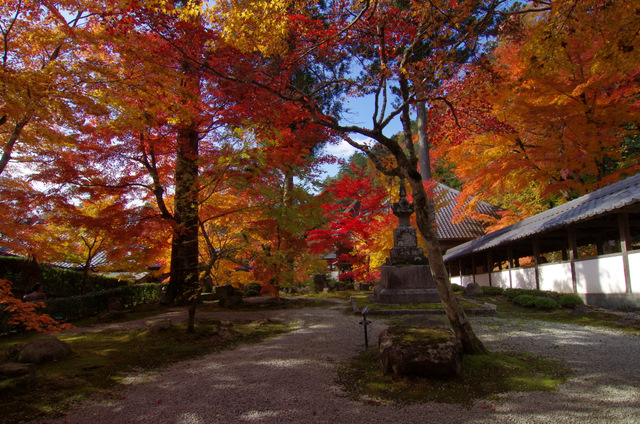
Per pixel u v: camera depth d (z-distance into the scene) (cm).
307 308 1195
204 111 998
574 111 1145
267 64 726
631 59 519
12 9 591
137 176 1054
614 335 637
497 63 1152
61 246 1183
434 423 327
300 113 775
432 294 1084
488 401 371
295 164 991
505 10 634
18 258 1377
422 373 436
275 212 884
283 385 442
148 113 711
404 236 1177
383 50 627
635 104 1140
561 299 963
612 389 388
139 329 809
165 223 987
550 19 512
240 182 791
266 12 563
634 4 457
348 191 1534
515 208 2053
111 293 1208
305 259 1211
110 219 946
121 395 422
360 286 1988
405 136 591
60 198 905
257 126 783
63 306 961
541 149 1262
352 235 1680
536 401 365
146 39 672
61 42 631
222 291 1414
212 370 516
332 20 672
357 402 381
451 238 2316
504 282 1527
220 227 1126
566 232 1195
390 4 650
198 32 599
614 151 1189
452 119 799
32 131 680
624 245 848
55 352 557
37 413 366
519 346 587
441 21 632
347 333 752
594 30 521
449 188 2658
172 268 1241
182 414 363
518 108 1177
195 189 852
